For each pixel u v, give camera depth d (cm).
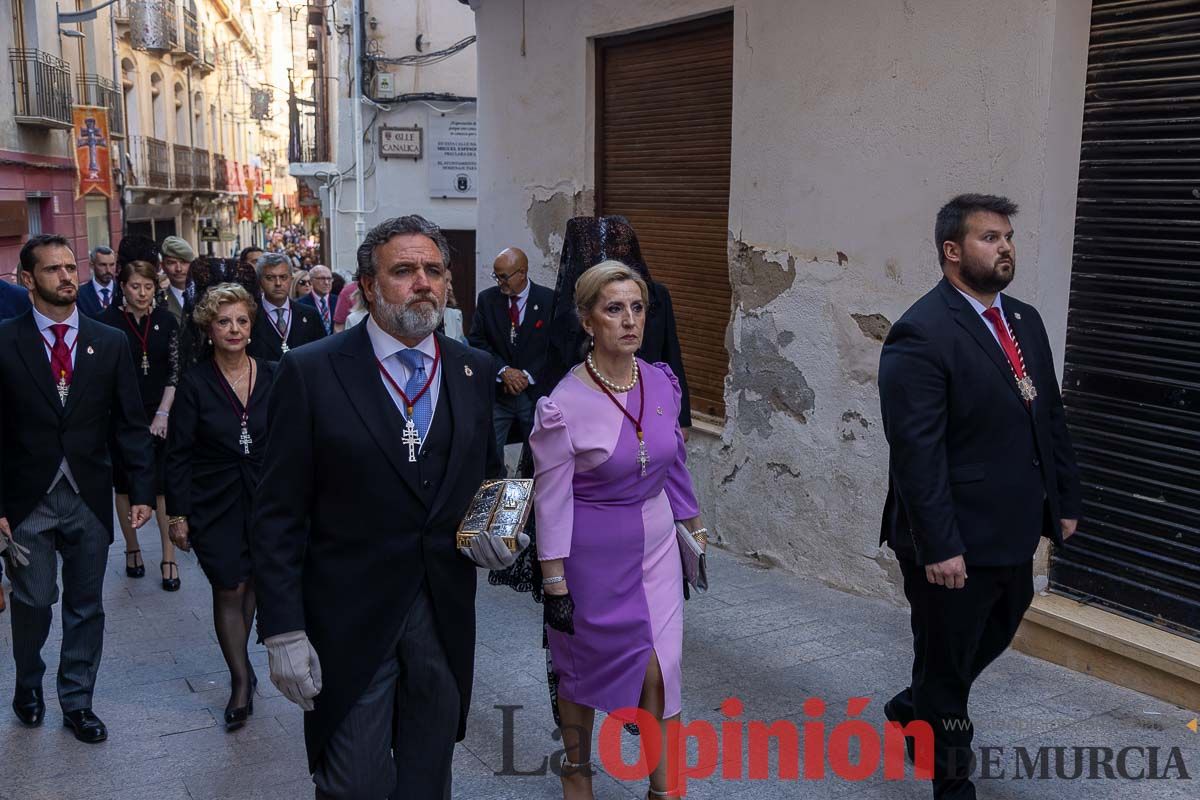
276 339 760
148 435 483
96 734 443
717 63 706
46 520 447
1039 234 470
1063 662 474
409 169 1723
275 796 394
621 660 339
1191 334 434
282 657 285
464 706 315
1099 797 364
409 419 298
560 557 336
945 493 335
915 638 367
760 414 657
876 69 554
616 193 828
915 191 535
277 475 290
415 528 296
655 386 352
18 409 439
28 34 1900
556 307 477
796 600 584
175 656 555
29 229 1948
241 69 4462
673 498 365
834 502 603
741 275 666
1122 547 465
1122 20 456
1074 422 482
